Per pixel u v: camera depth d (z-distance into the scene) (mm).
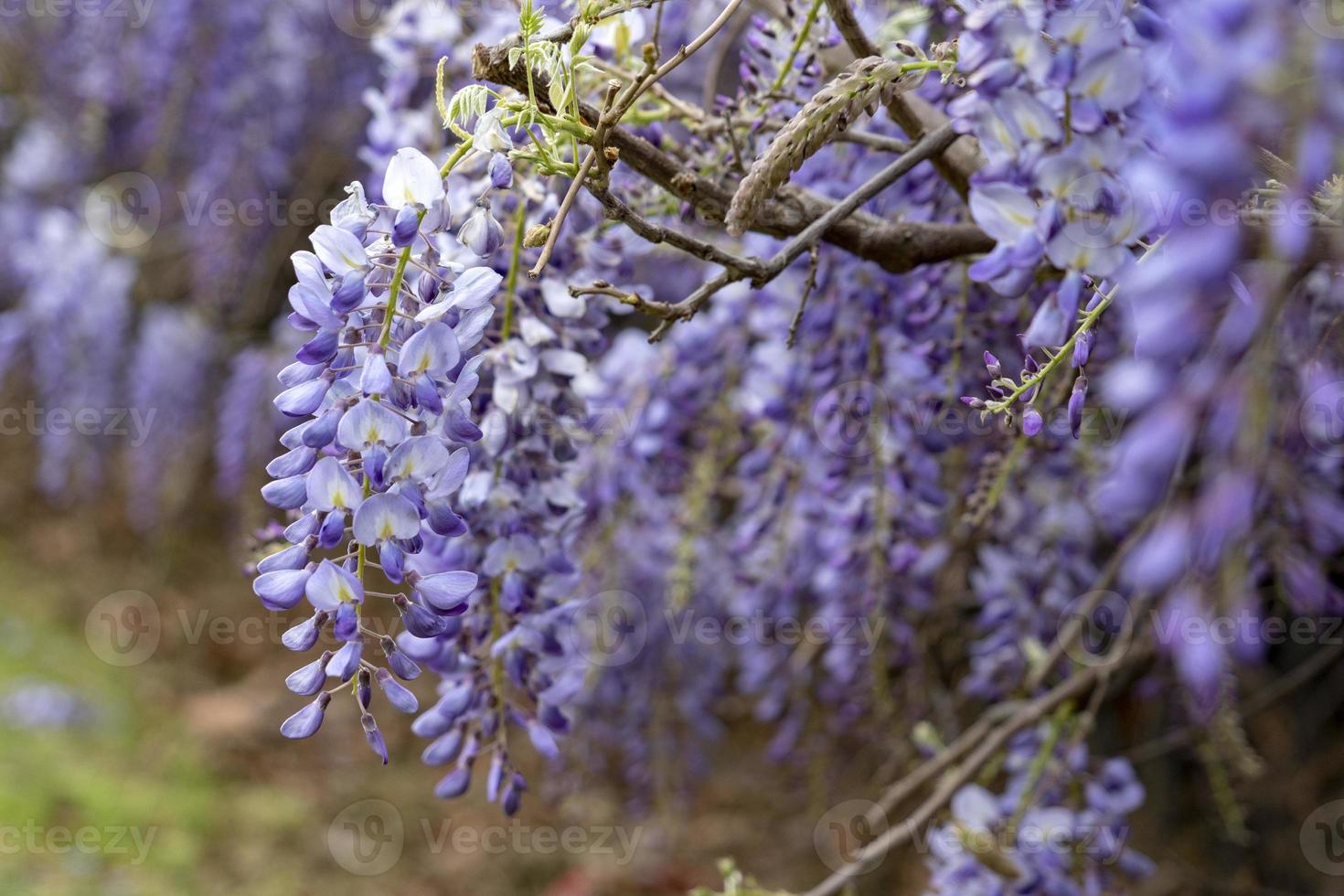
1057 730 1230
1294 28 685
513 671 981
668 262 2082
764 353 1263
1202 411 697
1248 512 692
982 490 1115
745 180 869
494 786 985
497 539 985
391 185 839
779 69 1072
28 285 3369
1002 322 1115
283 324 3199
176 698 3252
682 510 1705
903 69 884
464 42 1139
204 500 3873
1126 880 1274
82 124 3225
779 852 2830
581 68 994
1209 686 714
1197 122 692
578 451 1049
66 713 2979
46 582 3611
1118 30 823
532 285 1015
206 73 2791
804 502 1377
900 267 1043
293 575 830
